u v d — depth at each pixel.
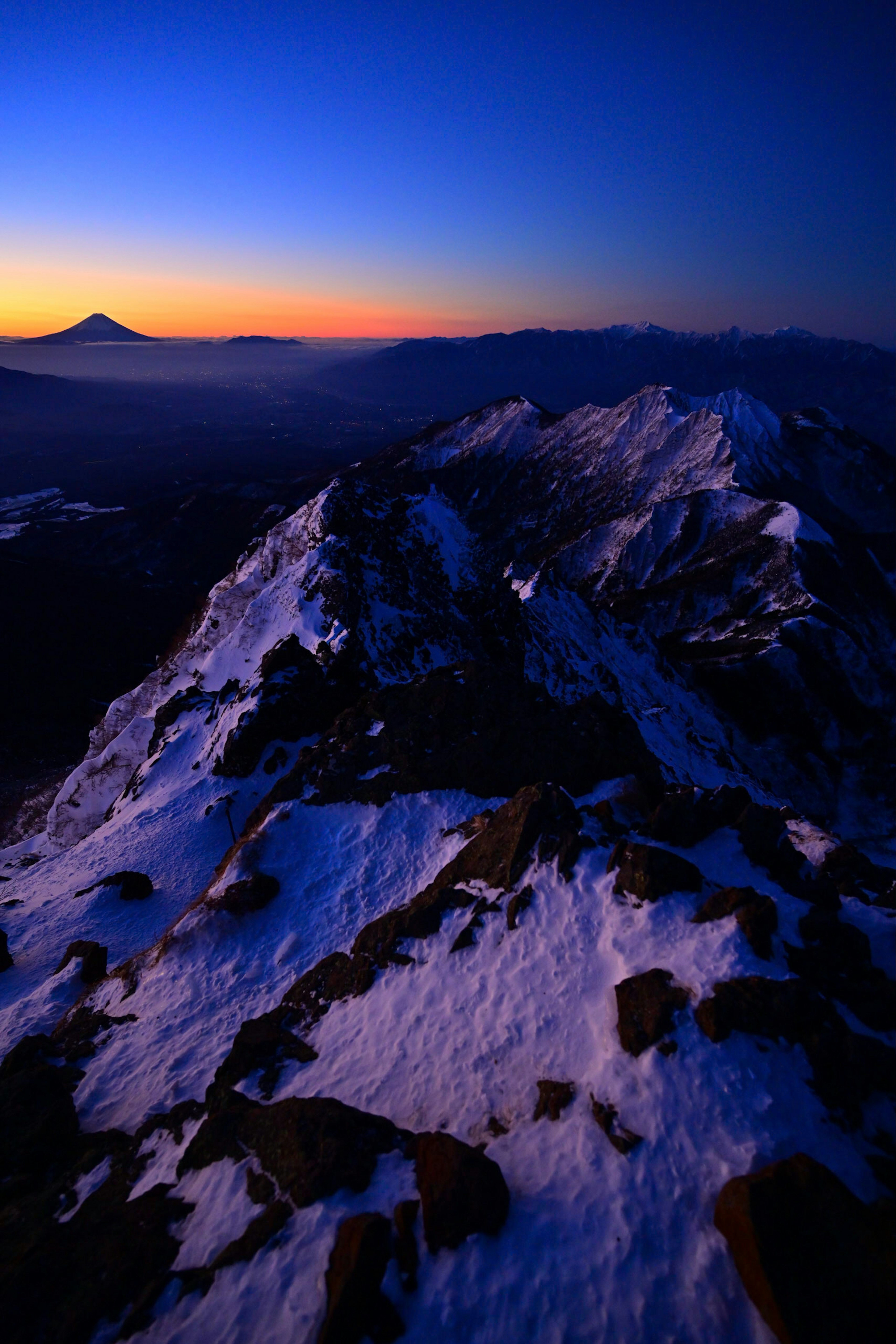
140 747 51.25
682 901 15.93
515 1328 8.95
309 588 50.41
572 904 17.20
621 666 83.62
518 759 27.08
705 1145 10.87
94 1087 17.17
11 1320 10.20
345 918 22.27
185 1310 9.77
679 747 63.75
